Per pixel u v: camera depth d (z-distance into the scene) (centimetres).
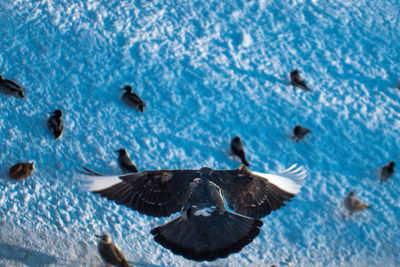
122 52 1393
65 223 1009
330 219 1091
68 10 1468
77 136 1187
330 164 1214
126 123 1236
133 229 1023
